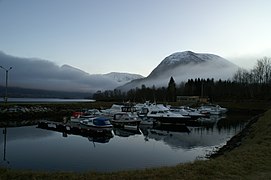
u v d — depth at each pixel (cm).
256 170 1347
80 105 8819
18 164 2330
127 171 1376
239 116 7988
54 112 7594
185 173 1280
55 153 2795
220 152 2730
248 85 12494
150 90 14412
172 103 11675
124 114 5250
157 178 1209
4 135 3956
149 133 4450
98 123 4275
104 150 2989
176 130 4847
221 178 1212
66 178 1234
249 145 2169
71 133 4316
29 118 6700
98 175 1280
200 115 6669
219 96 13338
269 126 3000
